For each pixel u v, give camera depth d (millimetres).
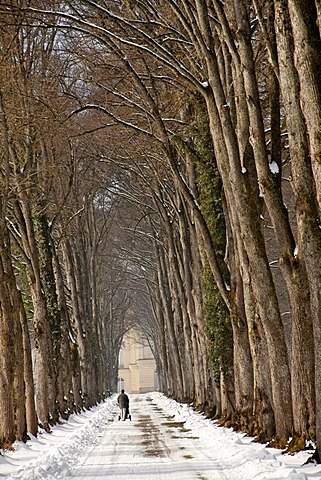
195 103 48438
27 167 52125
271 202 31422
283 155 52531
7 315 42250
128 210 96812
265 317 34594
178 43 45062
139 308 181500
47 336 61094
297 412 30688
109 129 58500
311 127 23688
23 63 46750
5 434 41969
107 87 49125
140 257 114812
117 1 45562
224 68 44188
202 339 70250
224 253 54656
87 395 99438
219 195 54188
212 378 68875
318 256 26047
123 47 42125
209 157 53562
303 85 23859
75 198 74000
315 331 26000
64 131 49656
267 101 48562
